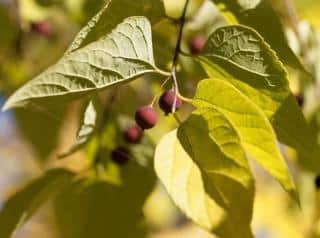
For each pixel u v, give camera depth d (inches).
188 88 22.0
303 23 25.6
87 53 17.6
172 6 26.5
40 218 34.7
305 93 25.0
